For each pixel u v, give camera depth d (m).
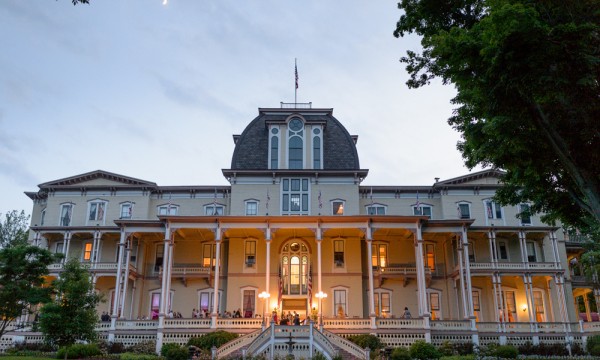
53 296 34.41
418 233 39.38
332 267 43.75
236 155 46.81
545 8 14.12
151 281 45.34
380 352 32.69
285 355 31.50
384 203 47.53
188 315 44.06
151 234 43.78
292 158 46.53
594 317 60.22
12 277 31.12
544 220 22.86
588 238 42.19
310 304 41.03
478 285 45.38
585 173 16.53
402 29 20.75
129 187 47.22
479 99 16.61
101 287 44.75
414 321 36.59
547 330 39.72
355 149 47.12
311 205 45.00
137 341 36.94
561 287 42.75
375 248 45.50
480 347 36.38
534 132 16.61
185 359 31.69
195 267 44.66
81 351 31.45
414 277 44.03
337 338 32.84
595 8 13.73
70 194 47.50
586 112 15.84
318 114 49.00
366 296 44.03
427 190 47.84
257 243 44.31
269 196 45.19
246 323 36.47
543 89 13.84
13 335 38.47
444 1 18.95
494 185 47.00
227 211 47.06
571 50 13.16
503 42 13.41
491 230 44.03
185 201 47.53
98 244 44.44
